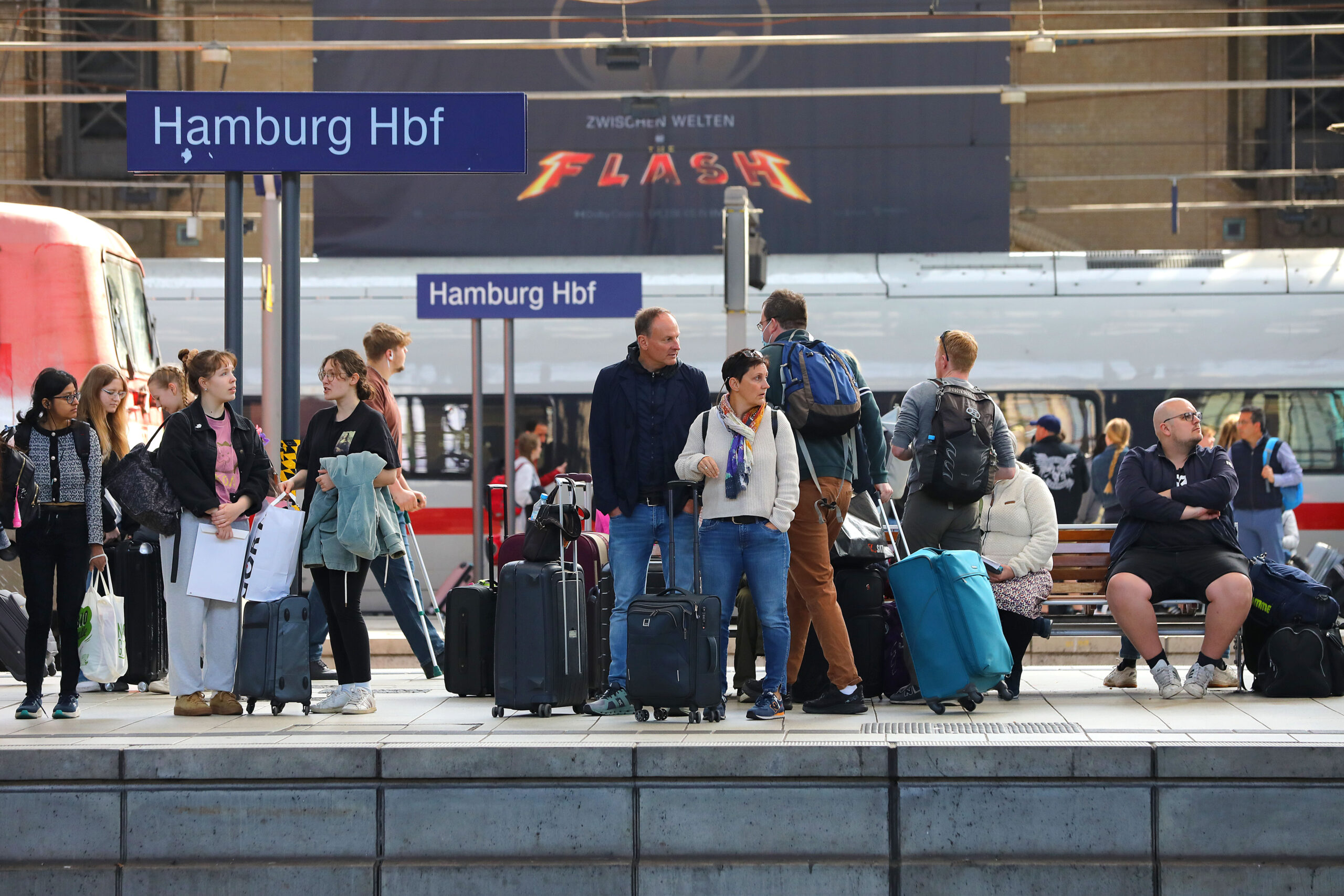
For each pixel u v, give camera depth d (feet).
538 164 189.47
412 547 159.43
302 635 74.33
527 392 163.12
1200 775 57.77
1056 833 58.08
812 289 163.02
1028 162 270.46
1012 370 161.58
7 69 255.70
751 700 78.18
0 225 125.39
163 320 162.61
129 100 85.51
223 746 60.85
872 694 77.71
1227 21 259.60
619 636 73.10
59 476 73.97
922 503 77.25
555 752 59.57
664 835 59.16
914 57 187.83
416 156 86.07
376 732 65.10
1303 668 76.28
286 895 59.57
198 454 74.64
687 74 188.96
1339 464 159.63
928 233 188.34
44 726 70.18
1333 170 244.01
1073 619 88.02
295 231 86.94
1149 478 79.61
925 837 58.44
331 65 187.01
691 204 189.57
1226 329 161.07
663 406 72.18
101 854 60.39
